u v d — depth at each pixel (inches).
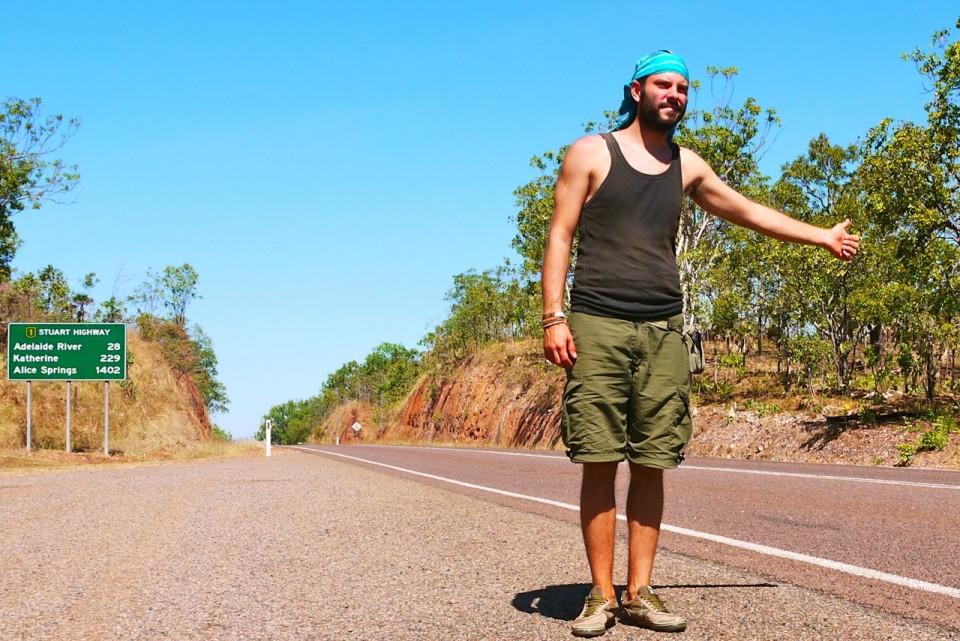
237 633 120.4
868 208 729.0
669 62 122.3
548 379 1812.3
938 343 843.4
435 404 2524.6
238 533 228.1
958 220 695.1
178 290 2231.8
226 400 2866.6
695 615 125.0
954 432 698.2
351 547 200.4
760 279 1112.2
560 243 120.9
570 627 119.3
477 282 2605.8
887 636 112.4
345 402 4862.2
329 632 119.5
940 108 674.8
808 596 138.3
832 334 1026.1
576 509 288.4
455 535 219.8
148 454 1093.8
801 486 361.1
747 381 1250.6
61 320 1632.6
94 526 252.5
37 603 144.6
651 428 119.9
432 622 123.8
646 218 121.0
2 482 536.7
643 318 119.7
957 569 164.9
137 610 137.0
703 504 293.4
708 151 1125.7
